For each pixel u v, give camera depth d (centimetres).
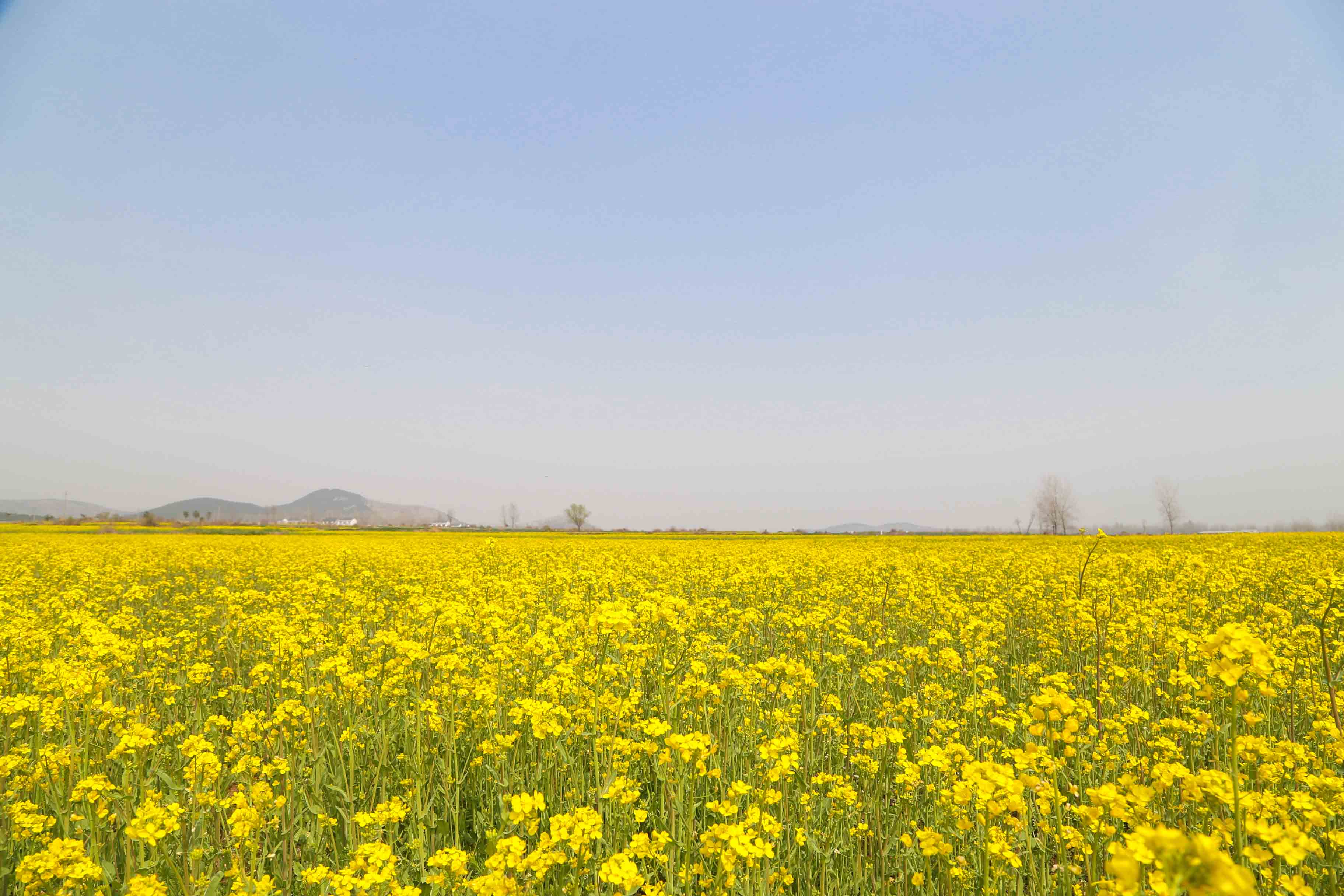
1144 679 790
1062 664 1048
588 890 459
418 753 604
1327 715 657
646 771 657
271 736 660
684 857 493
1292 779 518
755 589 1434
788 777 558
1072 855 506
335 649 897
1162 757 588
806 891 529
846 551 2762
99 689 648
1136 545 3123
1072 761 612
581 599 1098
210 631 1124
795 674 676
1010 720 622
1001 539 5038
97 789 496
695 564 2014
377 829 507
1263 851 328
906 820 567
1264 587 1362
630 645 741
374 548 2928
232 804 537
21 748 592
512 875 413
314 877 450
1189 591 1299
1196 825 490
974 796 396
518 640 863
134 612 1275
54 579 1712
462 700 728
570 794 578
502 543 3419
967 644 986
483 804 630
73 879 415
